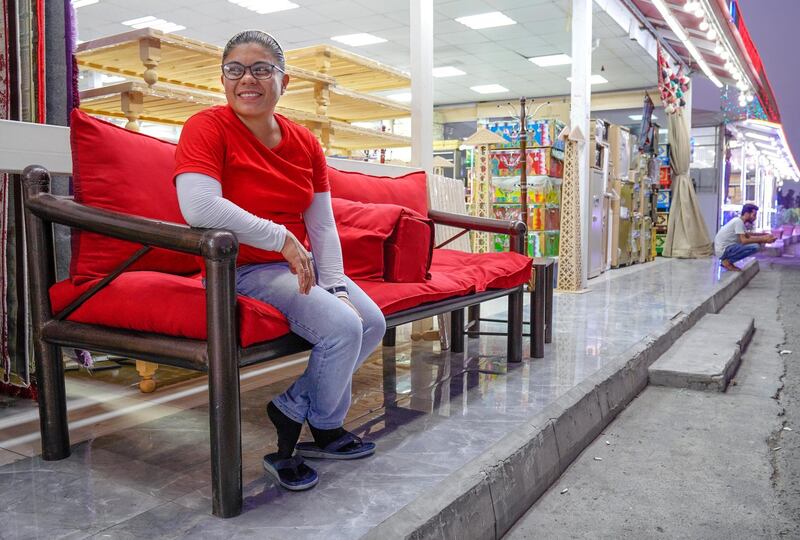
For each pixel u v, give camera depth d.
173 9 9.88
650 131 10.86
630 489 2.33
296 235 1.93
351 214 2.54
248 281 1.83
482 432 2.26
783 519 2.10
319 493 1.73
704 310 5.87
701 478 2.44
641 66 13.10
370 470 1.91
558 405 2.61
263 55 1.72
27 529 1.51
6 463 1.94
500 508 1.95
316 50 3.87
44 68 2.47
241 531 1.51
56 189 2.64
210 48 3.19
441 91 15.82
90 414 2.42
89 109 3.41
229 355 1.55
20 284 2.52
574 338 4.02
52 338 1.88
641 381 3.68
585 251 6.73
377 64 4.27
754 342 5.18
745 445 2.80
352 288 1.97
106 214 1.73
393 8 9.84
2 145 1.97
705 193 14.93
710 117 14.58
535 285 3.37
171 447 2.07
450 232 3.88
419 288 2.36
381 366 3.23
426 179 3.65
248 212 1.72
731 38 9.38
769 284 9.40
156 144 2.15
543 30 10.81
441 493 1.75
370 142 4.76
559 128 6.99
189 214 1.63
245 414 2.45
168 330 1.65
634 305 5.54
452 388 2.83
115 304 1.76
